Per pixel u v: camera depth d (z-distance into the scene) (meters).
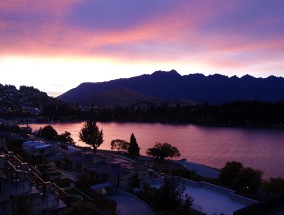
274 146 140.62
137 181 48.22
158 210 35.81
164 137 172.50
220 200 39.78
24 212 25.09
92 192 39.53
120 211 35.25
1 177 24.95
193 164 89.81
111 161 54.31
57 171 52.03
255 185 53.41
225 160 107.38
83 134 92.50
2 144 58.16
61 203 29.88
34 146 68.00
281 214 20.52
